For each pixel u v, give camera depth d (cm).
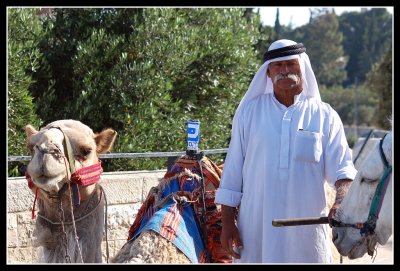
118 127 934
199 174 502
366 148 1311
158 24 940
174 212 461
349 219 405
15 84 843
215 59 998
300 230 446
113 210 652
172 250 431
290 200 444
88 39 916
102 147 488
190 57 952
